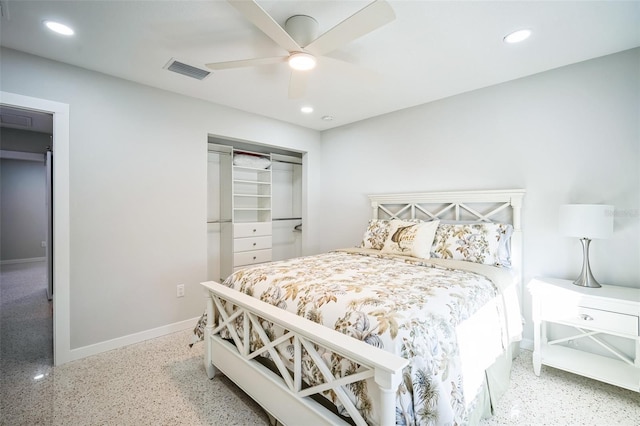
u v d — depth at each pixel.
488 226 2.47
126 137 2.60
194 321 3.04
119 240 2.57
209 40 1.99
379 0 1.25
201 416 1.71
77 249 2.36
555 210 2.39
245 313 1.74
